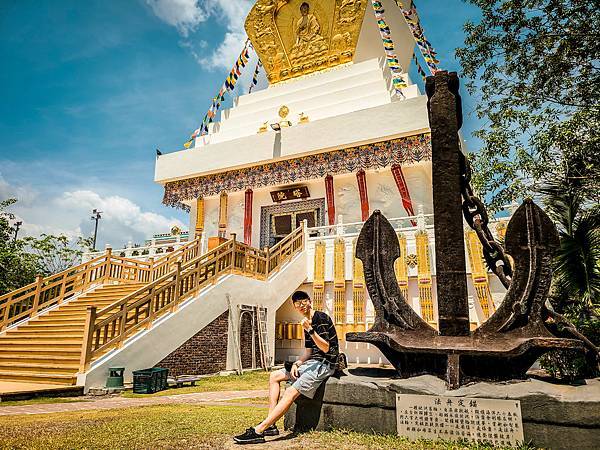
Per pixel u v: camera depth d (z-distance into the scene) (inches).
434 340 177.2
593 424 137.6
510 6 367.9
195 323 442.3
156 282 416.2
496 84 391.9
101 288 580.1
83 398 311.7
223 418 212.4
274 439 164.6
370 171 736.3
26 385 344.5
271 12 939.3
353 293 583.5
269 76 956.0
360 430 168.6
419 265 557.9
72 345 397.7
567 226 309.0
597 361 192.7
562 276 290.5
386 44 753.6
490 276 543.5
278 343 631.2
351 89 800.3
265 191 820.0
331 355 177.6
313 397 176.6
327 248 641.6
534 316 168.9
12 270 778.8
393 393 165.2
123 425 194.9
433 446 148.6
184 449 152.9
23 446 157.2
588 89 360.2
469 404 152.6
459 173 199.8
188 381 377.7
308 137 743.7
